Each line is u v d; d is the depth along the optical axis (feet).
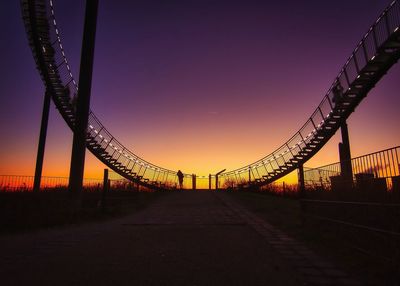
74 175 57.06
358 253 25.49
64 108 77.10
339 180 33.60
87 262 23.22
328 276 20.43
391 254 22.86
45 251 26.96
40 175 65.82
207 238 33.01
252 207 63.62
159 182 125.80
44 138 68.13
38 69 67.87
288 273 20.98
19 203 44.21
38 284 18.34
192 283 18.61
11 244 30.01
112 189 75.31
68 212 48.21
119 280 19.04
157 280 19.10
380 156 26.21
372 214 27.14
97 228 40.19
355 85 61.52
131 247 28.53
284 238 33.12
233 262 23.49
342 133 70.08
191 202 77.51
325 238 31.86
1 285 18.19
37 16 62.23
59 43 68.54
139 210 61.57
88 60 60.80
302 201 42.24
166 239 32.42
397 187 24.02
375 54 53.72
